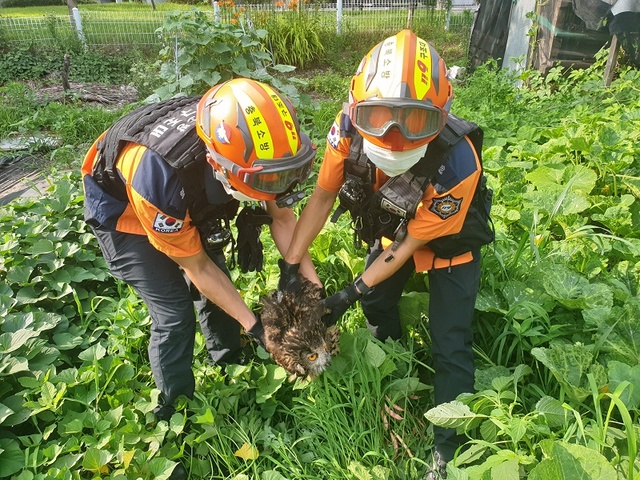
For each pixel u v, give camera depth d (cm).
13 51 1190
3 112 834
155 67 898
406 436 277
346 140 235
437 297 258
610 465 177
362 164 231
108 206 250
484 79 704
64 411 272
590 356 244
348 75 1247
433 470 256
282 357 236
